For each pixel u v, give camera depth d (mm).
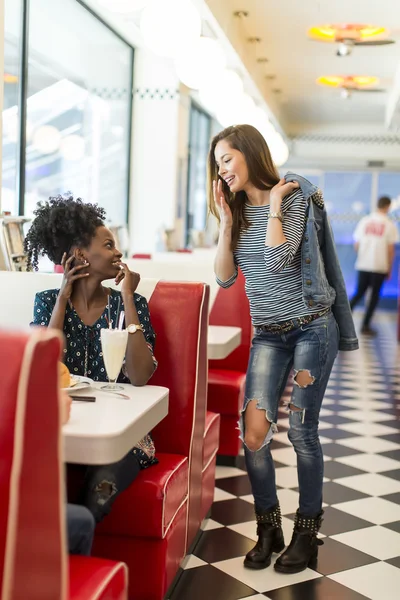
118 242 5320
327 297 2461
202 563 2684
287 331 2514
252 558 2652
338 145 13820
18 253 3088
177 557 2455
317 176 14000
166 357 2559
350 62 8500
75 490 2189
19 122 5215
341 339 2572
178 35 4445
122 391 2035
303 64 8625
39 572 1172
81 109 6539
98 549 2252
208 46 5262
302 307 2473
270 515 2689
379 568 2697
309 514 2637
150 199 8016
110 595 1535
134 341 2211
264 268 2504
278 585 2525
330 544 2910
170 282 2605
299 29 7105
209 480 3094
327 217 2516
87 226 2307
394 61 8398
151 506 2180
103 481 2053
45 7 5508
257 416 2539
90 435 1536
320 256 2467
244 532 3010
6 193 5125
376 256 10414
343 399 5883
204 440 2885
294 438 2562
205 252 7395
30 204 5512
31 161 5484
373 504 3404
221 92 5973
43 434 1146
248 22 6867
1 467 1106
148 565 2234
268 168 2475
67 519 1675
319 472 2596
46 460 1160
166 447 2574
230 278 2641
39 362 1116
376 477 3824
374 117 12758
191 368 2553
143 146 7980
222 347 3115
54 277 2701
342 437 4652
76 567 1581
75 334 2322
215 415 3234
